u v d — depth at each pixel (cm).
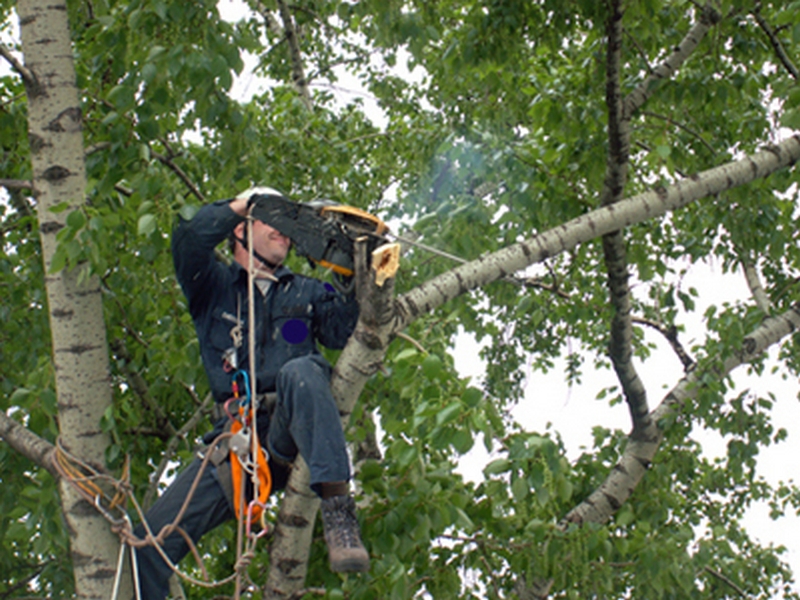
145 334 485
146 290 426
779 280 704
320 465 237
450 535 400
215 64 295
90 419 290
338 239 257
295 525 269
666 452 596
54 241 291
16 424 313
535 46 445
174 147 462
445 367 307
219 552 500
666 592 571
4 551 465
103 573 277
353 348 254
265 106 662
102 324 298
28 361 432
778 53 447
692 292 571
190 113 327
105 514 274
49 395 316
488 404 276
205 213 259
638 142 562
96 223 273
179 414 539
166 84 304
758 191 523
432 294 280
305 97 746
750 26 484
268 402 263
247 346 275
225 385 275
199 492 266
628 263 509
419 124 668
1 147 445
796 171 475
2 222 482
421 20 382
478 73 505
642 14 418
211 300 282
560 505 551
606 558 393
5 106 420
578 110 450
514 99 519
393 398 428
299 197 604
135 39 310
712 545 539
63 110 295
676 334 562
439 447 262
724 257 628
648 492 533
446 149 484
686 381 537
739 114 564
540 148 468
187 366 404
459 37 438
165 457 432
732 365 530
